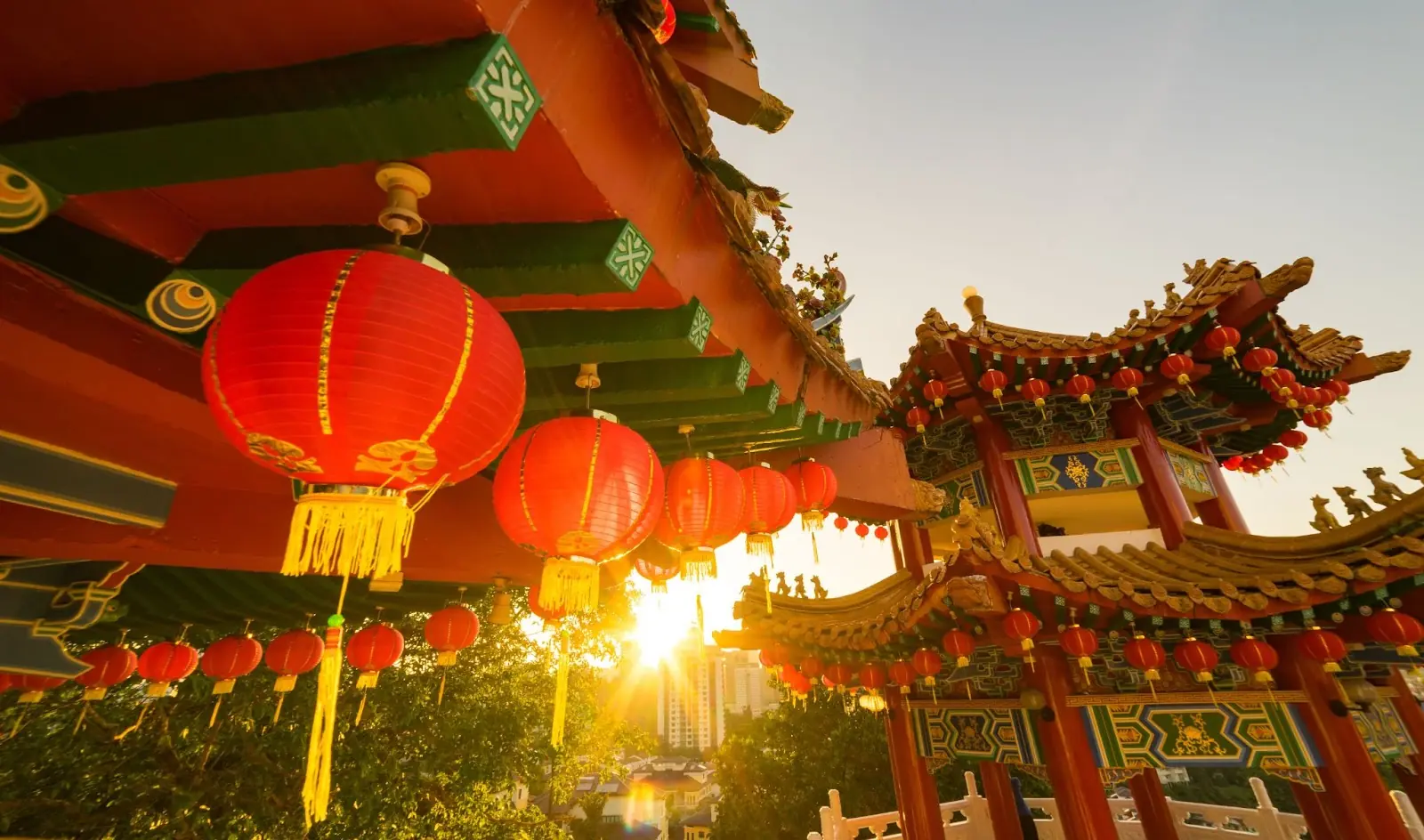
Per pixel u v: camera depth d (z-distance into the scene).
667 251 2.61
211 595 5.95
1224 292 6.21
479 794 14.42
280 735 11.47
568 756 15.86
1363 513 5.34
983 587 5.06
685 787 73.75
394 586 5.66
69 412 2.44
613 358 3.01
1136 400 7.04
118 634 6.26
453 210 2.19
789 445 5.49
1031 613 5.43
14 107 1.72
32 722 10.23
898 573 8.38
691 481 4.04
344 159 1.70
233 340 1.75
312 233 2.27
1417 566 4.44
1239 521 7.67
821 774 25.05
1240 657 5.01
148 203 2.11
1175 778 29.14
